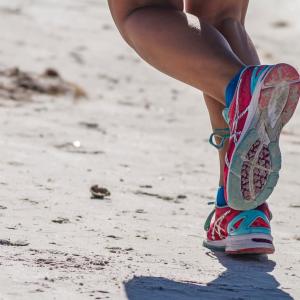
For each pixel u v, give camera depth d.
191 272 5.79
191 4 6.47
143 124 13.72
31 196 7.89
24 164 9.50
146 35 5.89
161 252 6.31
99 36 22.36
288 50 25.55
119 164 10.23
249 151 5.77
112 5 6.16
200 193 8.98
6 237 6.33
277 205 8.66
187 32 5.79
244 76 5.61
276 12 31.95
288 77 5.59
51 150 10.60
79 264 5.73
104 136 12.16
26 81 15.22
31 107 13.81
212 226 6.50
